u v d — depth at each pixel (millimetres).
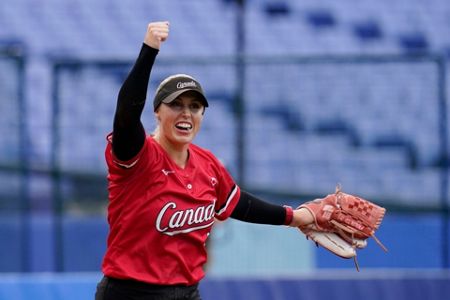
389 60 38875
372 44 54594
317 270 39500
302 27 54594
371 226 19266
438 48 54406
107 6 54688
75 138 38625
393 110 39125
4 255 39031
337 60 38750
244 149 38781
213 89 38812
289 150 39000
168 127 17188
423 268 39625
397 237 39781
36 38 54062
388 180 39469
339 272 37531
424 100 39031
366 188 39562
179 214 17141
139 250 17094
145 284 17125
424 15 54656
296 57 38625
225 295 28812
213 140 39094
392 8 54688
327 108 38938
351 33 54656
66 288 28609
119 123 16500
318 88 38906
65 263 38688
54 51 54125
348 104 38906
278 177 38969
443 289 29766
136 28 54594
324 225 19312
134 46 54531
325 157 39125
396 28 54625
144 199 16984
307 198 39188
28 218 38969
